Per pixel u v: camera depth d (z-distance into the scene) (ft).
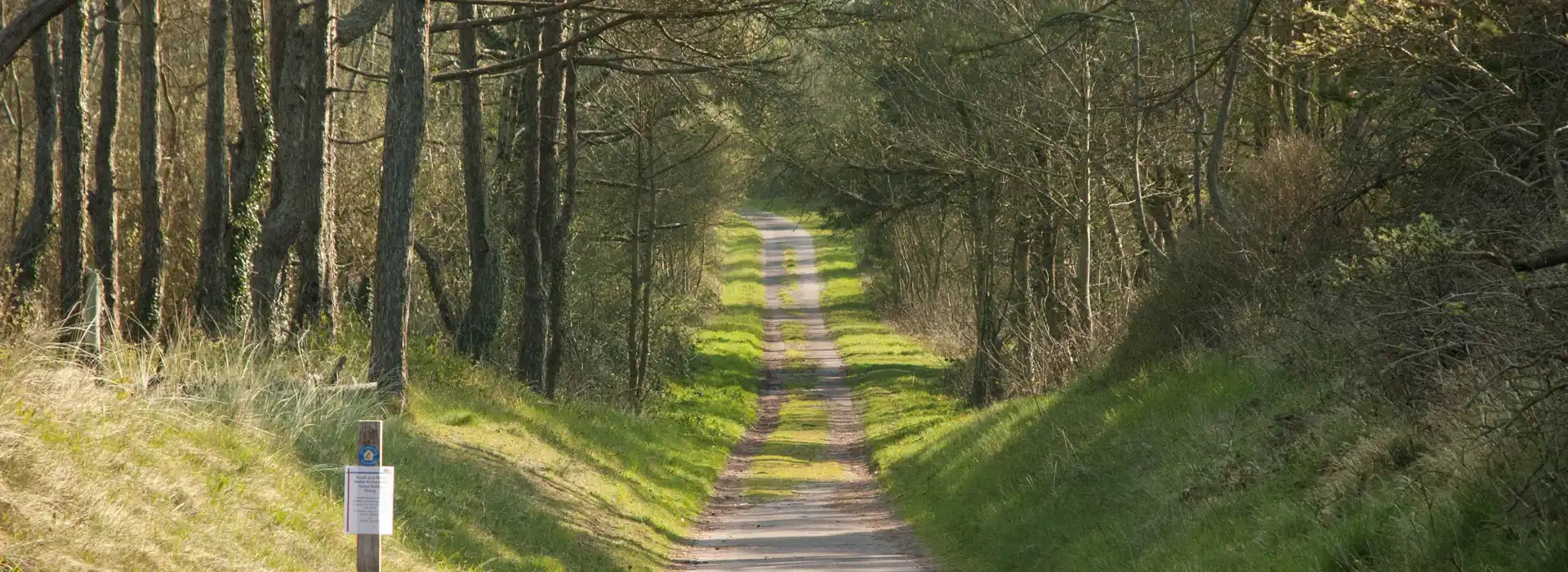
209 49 58.49
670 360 146.20
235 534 25.29
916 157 95.76
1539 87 30.60
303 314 59.88
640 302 129.80
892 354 180.75
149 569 20.77
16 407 23.15
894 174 100.37
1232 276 52.29
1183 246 58.65
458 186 104.42
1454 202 33.81
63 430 24.17
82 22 62.08
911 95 92.17
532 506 45.24
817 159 98.58
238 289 56.59
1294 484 30.66
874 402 136.77
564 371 108.37
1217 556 29.22
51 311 45.98
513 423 61.16
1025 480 52.21
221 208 58.03
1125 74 77.87
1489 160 32.86
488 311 78.64
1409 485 24.66
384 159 52.80
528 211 84.74
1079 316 86.84
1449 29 27.71
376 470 23.00
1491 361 23.65
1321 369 36.65
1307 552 24.80
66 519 20.52
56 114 62.08
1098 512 41.78
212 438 31.22
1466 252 22.80
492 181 87.56
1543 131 28.84
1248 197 53.47
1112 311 84.89
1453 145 32.48
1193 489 36.09
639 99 96.02
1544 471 20.66
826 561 47.57
